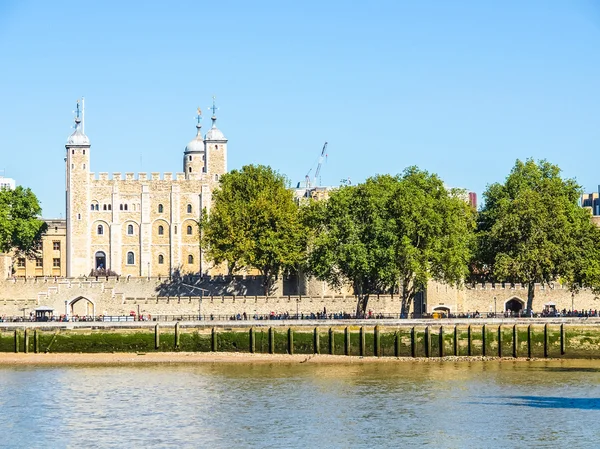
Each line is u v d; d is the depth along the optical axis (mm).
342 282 175750
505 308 181375
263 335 157125
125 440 109062
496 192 194125
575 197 195500
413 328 156500
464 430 112062
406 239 165875
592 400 125188
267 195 189375
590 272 167500
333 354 156500
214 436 110000
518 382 136250
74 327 157625
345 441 108125
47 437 110250
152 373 143625
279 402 124375
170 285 193000
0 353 156375
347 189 177375
